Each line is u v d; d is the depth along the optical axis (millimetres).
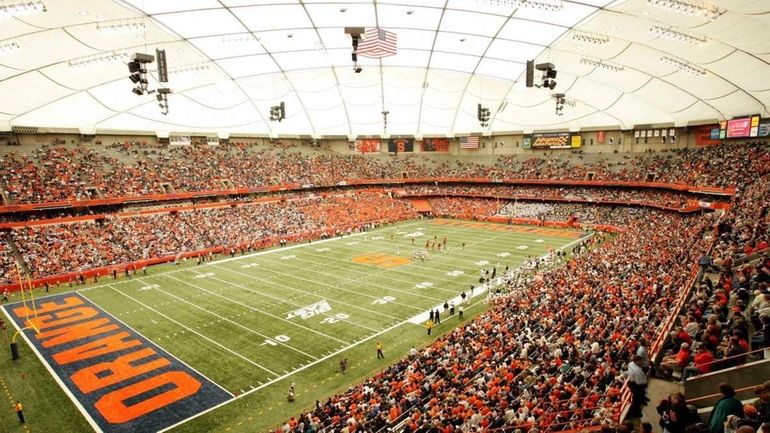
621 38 47750
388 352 28625
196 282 45062
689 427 8438
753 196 41250
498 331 26938
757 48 38531
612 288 29938
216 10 45500
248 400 23156
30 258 47531
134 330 32469
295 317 34781
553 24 48812
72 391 24047
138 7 41406
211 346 29656
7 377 25594
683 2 32625
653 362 14859
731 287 17969
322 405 22469
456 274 46719
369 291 41188
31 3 29734
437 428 15562
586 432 12078
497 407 16547
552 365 20078
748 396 9992
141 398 23328
